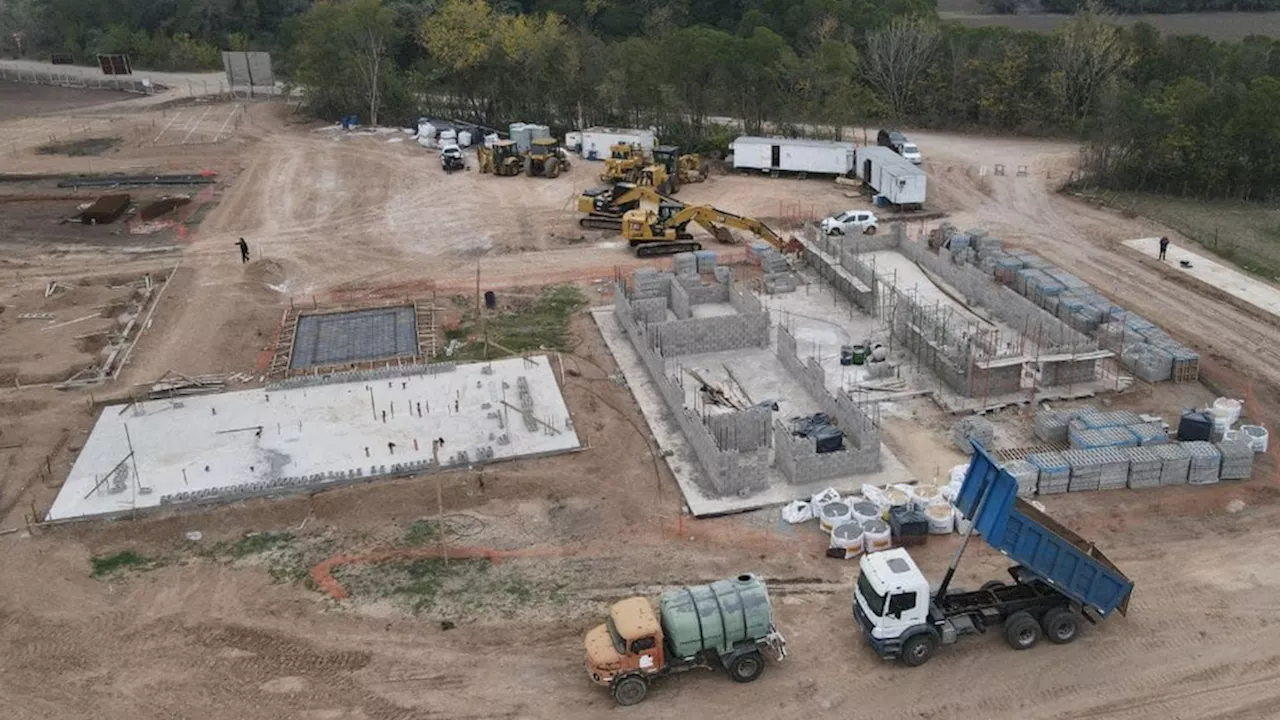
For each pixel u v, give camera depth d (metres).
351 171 72.56
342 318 45.53
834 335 42.06
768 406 34.16
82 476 32.41
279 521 30.09
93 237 57.88
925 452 32.78
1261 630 24.53
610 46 91.69
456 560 28.09
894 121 88.19
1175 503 29.86
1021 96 84.75
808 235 51.47
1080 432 32.34
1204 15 136.12
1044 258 52.16
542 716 22.45
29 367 40.38
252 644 24.86
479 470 32.34
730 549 28.20
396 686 23.39
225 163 75.00
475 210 62.59
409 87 92.62
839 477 31.30
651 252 53.12
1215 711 22.12
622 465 32.56
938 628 23.67
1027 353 38.09
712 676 23.52
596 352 41.19
